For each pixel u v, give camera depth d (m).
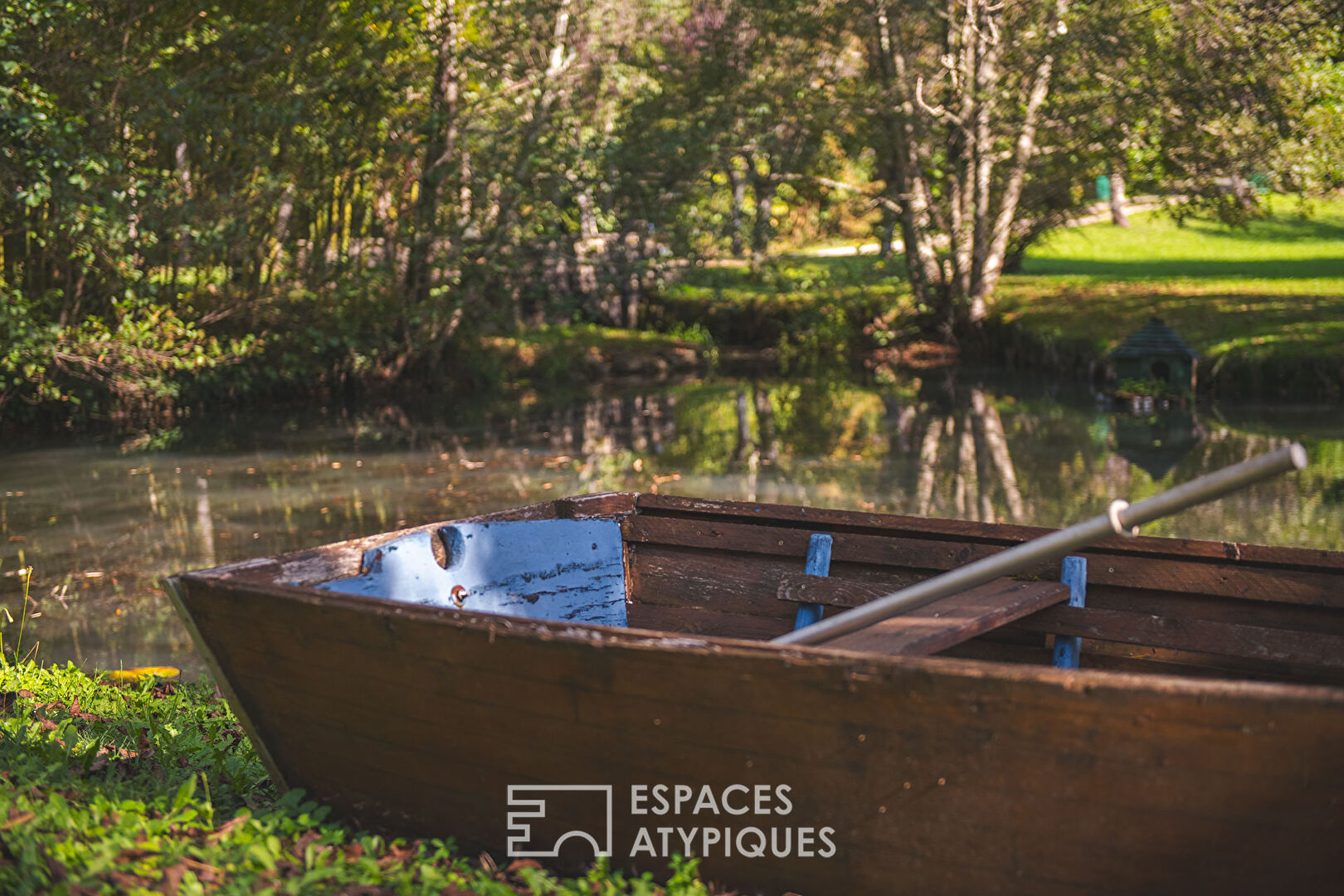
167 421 17.19
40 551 9.02
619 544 4.46
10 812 2.85
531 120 20.23
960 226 25.38
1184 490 2.43
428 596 3.86
